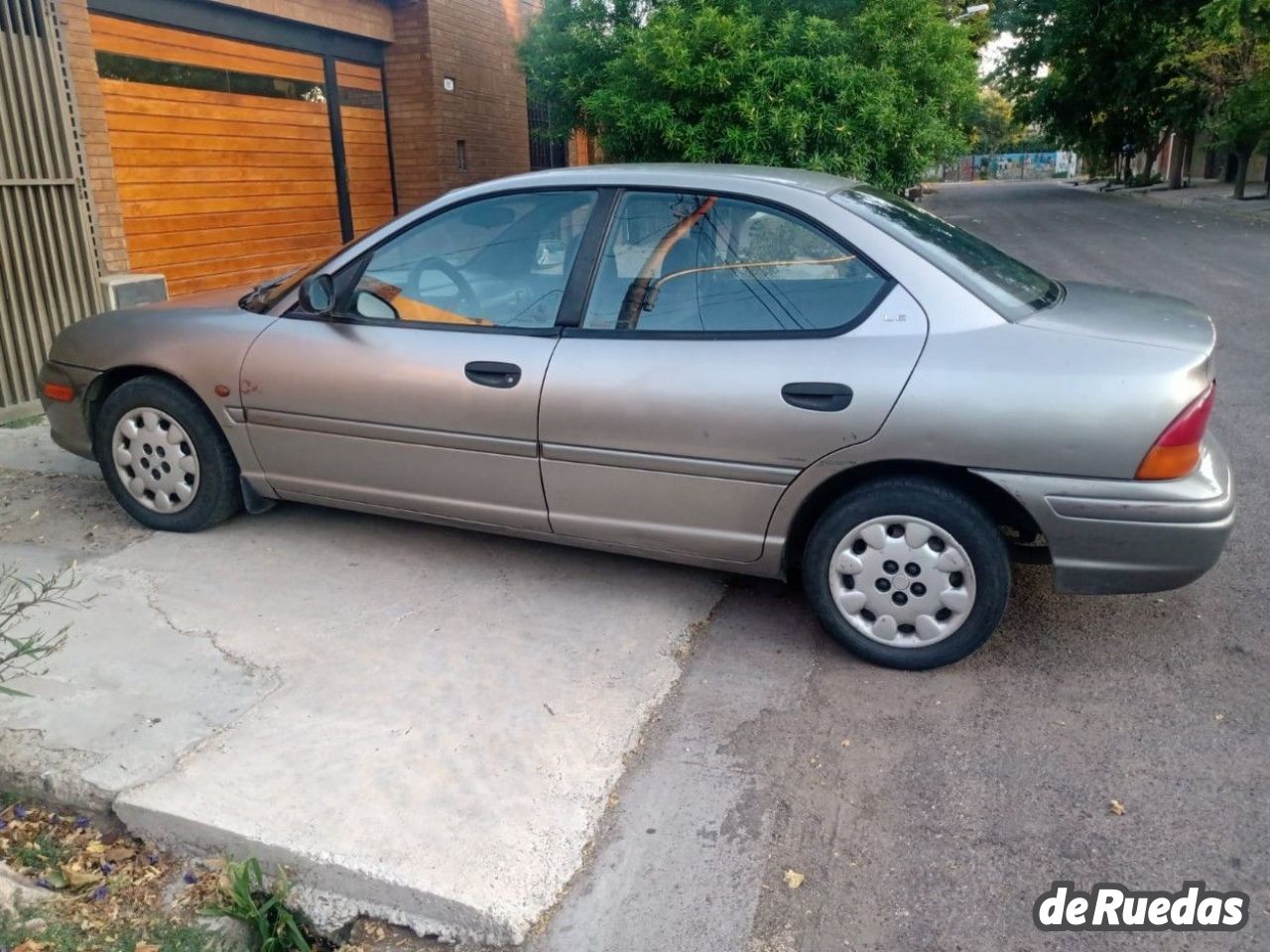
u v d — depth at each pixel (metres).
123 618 3.98
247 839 2.78
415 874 2.67
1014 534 3.95
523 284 4.08
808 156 7.84
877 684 3.65
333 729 3.29
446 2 11.23
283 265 9.84
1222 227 21.33
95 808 2.98
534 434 3.96
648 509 3.90
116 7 7.78
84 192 7.00
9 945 2.55
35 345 6.73
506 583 4.37
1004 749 3.27
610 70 8.59
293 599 4.19
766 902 2.67
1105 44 30.42
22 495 5.34
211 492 4.67
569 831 2.86
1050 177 71.94
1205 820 2.93
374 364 4.20
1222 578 4.39
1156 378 3.28
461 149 11.84
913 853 2.83
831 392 3.51
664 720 3.44
